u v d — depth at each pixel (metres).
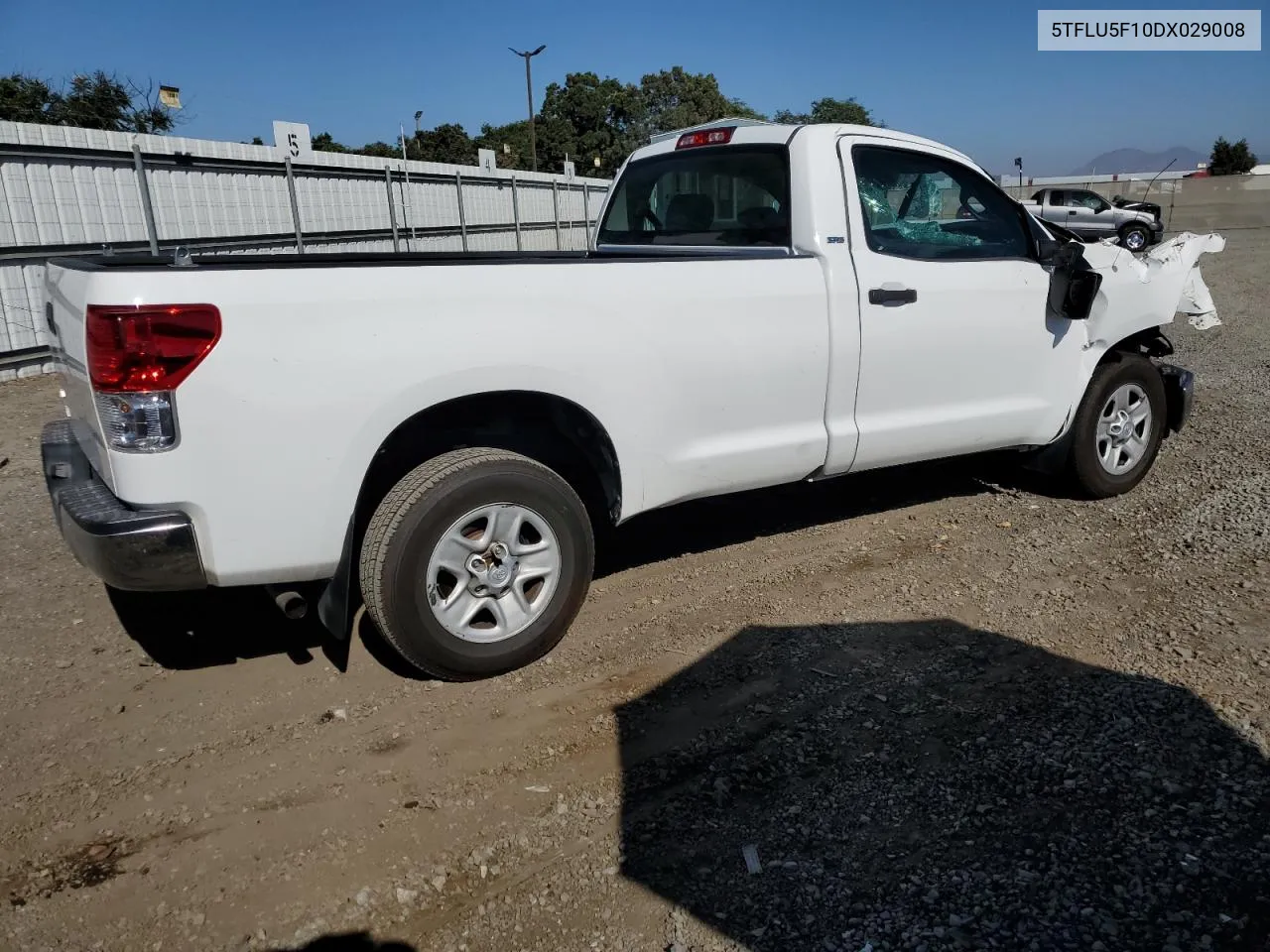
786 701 3.26
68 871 2.49
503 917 2.31
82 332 2.87
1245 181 45.88
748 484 3.99
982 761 2.88
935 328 4.30
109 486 2.95
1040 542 4.66
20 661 3.62
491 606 3.36
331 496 3.00
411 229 16.19
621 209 5.17
